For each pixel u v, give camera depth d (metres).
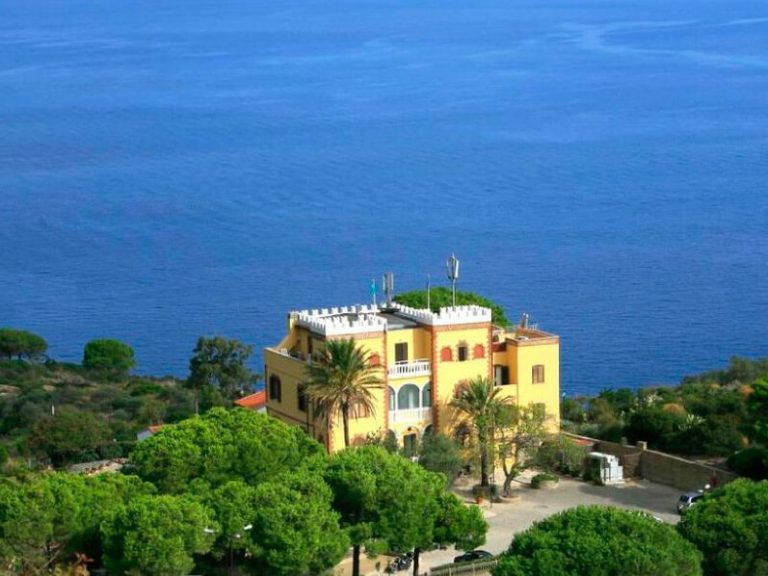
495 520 168.00
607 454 187.38
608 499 176.12
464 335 185.25
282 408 187.88
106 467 196.25
